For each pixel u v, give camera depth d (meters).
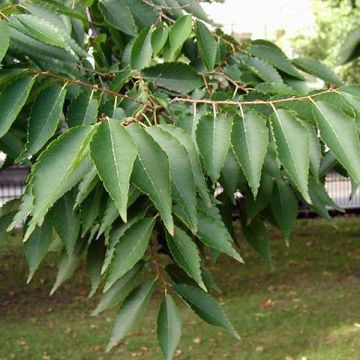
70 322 3.26
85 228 0.65
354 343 2.77
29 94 0.66
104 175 0.46
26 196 0.60
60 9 0.70
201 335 2.95
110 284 0.59
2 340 3.00
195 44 0.96
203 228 0.62
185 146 0.58
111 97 0.73
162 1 0.97
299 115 0.59
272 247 4.93
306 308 3.33
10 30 0.67
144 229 0.60
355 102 0.59
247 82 0.85
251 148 0.58
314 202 0.80
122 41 0.96
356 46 1.10
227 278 4.05
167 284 0.67
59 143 0.49
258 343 2.85
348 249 4.82
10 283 4.04
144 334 2.97
